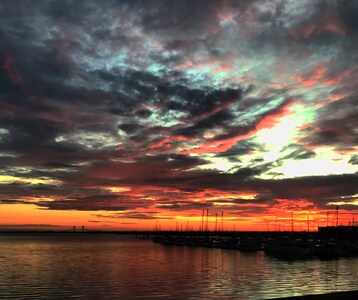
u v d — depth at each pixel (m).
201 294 55.91
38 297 53.38
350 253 140.88
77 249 184.38
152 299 51.75
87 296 54.12
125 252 159.75
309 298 30.39
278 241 173.75
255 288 62.50
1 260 116.75
